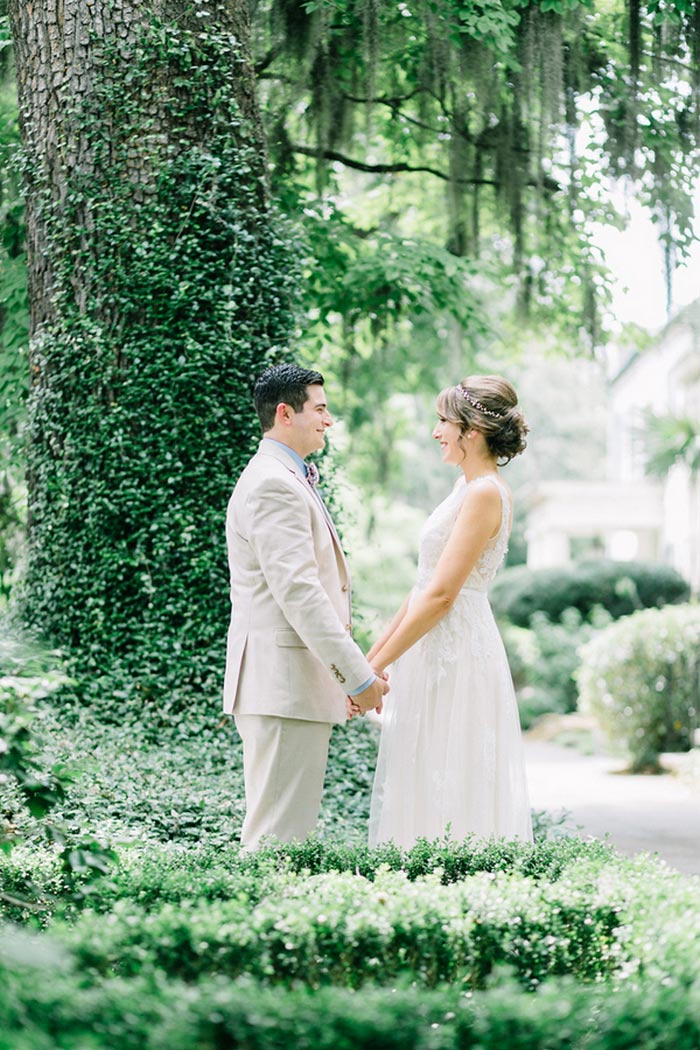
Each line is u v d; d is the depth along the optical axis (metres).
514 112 8.38
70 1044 1.91
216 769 5.52
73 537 6.22
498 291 11.88
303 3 7.38
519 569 20.33
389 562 20.30
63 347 6.24
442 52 7.54
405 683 3.87
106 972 2.30
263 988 2.24
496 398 3.81
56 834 2.94
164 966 2.35
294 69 7.81
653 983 2.19
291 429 3.79
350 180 10.60
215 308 6.21
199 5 6.35
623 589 19.03
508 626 19.09
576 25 7.78
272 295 6.48
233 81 6.42
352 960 2.43
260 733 3.67
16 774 2.84
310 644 3.53
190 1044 1.89
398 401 20.62
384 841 3.81
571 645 17.30
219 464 6.21
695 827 6.83
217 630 6.14
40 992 2.02
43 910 2.90
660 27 7.67
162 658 6.09
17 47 6.43
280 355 6.39
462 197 9.21
